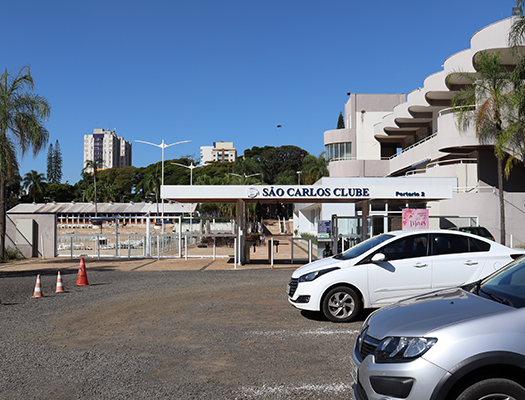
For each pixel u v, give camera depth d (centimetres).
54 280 1430
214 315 863
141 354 611
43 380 511
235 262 1819
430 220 2698
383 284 783
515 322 337
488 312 357
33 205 7812
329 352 612
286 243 4256
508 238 2939
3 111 1991
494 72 2612
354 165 5119
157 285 1309
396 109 4459
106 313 897
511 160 2656
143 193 12031
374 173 5116
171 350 628
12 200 9581
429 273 784
